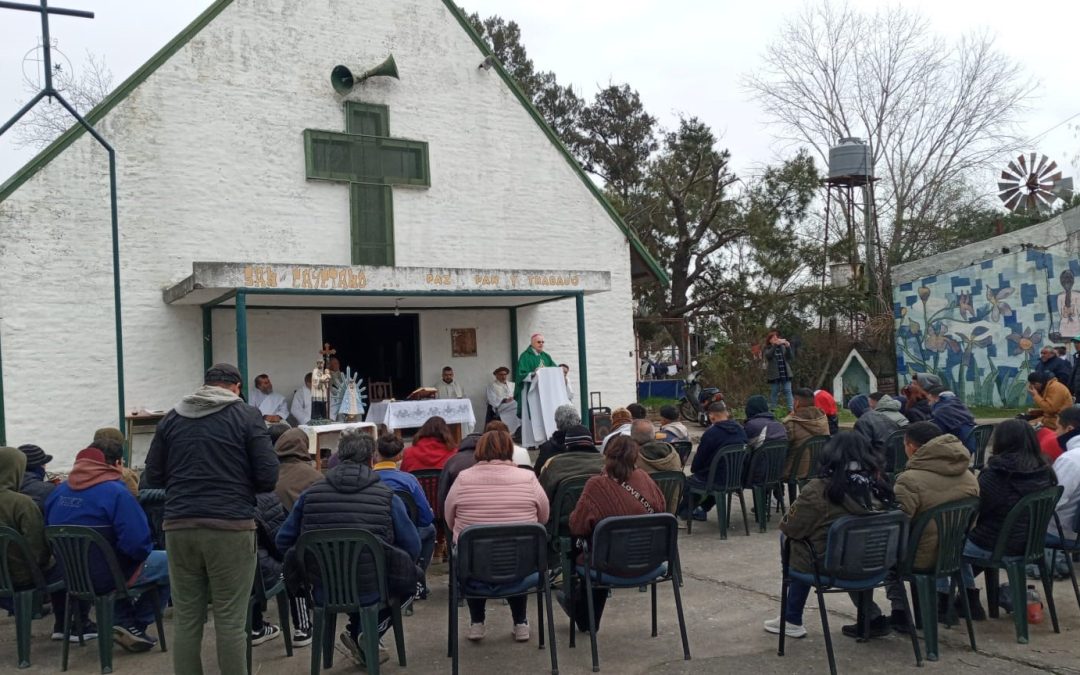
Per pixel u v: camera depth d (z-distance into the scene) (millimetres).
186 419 4406
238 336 10875
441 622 6059
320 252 13406
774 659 5148
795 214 23062
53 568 5668
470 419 12750
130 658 5496
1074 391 12875
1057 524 5699
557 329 15711
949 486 5078
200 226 12484
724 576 7035
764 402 8914
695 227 24891
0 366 11062
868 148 25422
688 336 25047
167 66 12336
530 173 15281
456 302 14430
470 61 14805
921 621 5512
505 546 4969
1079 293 18391
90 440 11625
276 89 13148
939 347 20672
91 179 11797
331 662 5203
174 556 4371
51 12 9773
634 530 5121
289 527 4984
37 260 11414
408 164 14164
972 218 32438
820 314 22250
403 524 5016
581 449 6703
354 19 13805
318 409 12156
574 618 5543
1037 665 4910
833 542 4836
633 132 34750
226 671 4355
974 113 30375
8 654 5680
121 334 11156
